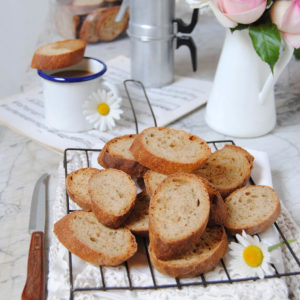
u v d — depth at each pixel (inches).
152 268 22.0
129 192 23.7
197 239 21.7
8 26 47.1
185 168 24.7
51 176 29.3
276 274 21.6
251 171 27.1
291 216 26.3
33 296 21.3
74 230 22.4
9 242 25.1
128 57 43.7
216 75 31.9
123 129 33.0
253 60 29.8
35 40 46.8
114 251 22.0
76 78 30.9
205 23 52.0
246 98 30.9
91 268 21.8
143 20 35.8
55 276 21.5
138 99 36.5
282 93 37.7
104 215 22.5
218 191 24.2
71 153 28.5
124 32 47.4
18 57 45.9
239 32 29.2
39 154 31.4
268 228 23.7
